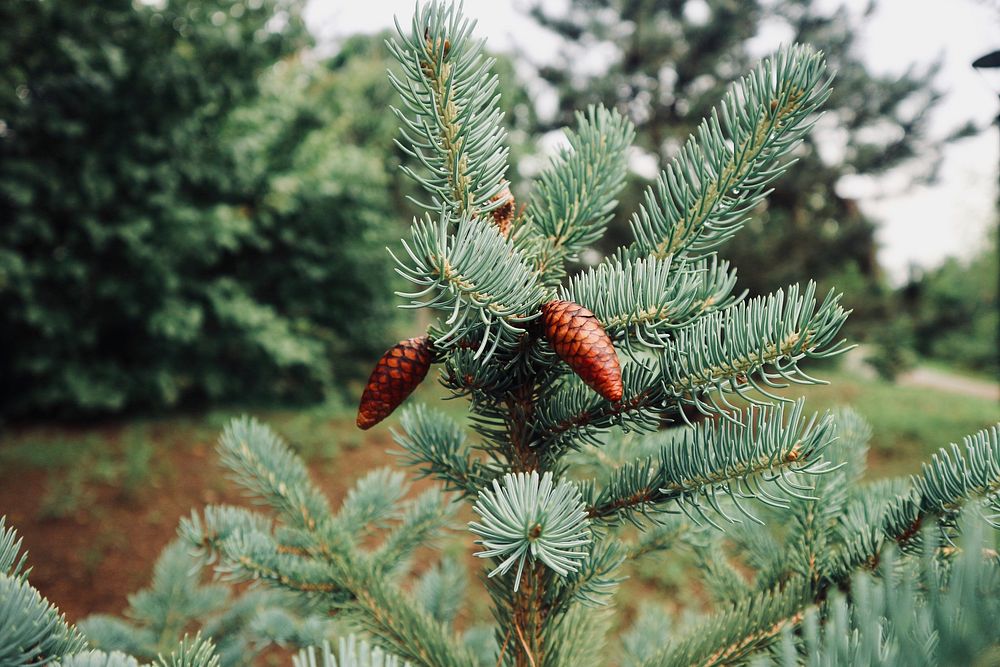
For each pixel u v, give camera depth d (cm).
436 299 39
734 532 61
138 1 324
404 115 41
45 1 294
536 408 49
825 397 509
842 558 48
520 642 52
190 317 341
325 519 62
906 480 58
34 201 313
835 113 397
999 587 29
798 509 54
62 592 191
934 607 30
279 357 376
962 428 427
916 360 737
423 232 37
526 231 50
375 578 59
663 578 186
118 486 265
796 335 40
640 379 45
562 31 436
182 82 323
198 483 276
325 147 447
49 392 330
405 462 52
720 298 45
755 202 44
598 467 62
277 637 70
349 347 508
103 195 315
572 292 46
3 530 43
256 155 387
